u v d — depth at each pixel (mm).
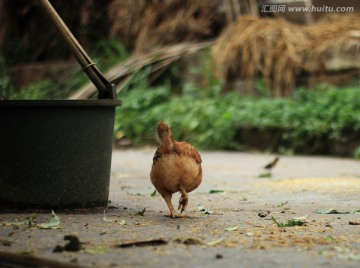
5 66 39844
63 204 12461
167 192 11961
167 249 9148
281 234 10414
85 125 12477
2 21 40625
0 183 12477
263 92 32656
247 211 13172
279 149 29578
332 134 28000
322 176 20469
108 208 13141
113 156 28250
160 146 11492
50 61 40719
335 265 8281
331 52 31281
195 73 34906
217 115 31609
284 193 16359
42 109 12234
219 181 19328
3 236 10125
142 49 36875
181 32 37000
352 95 29250
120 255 8750
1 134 12391
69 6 37969
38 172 12336
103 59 38062
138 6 37250
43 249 9172
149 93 34500
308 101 30547
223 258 8625
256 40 32531
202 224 11383
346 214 12742
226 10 35906
